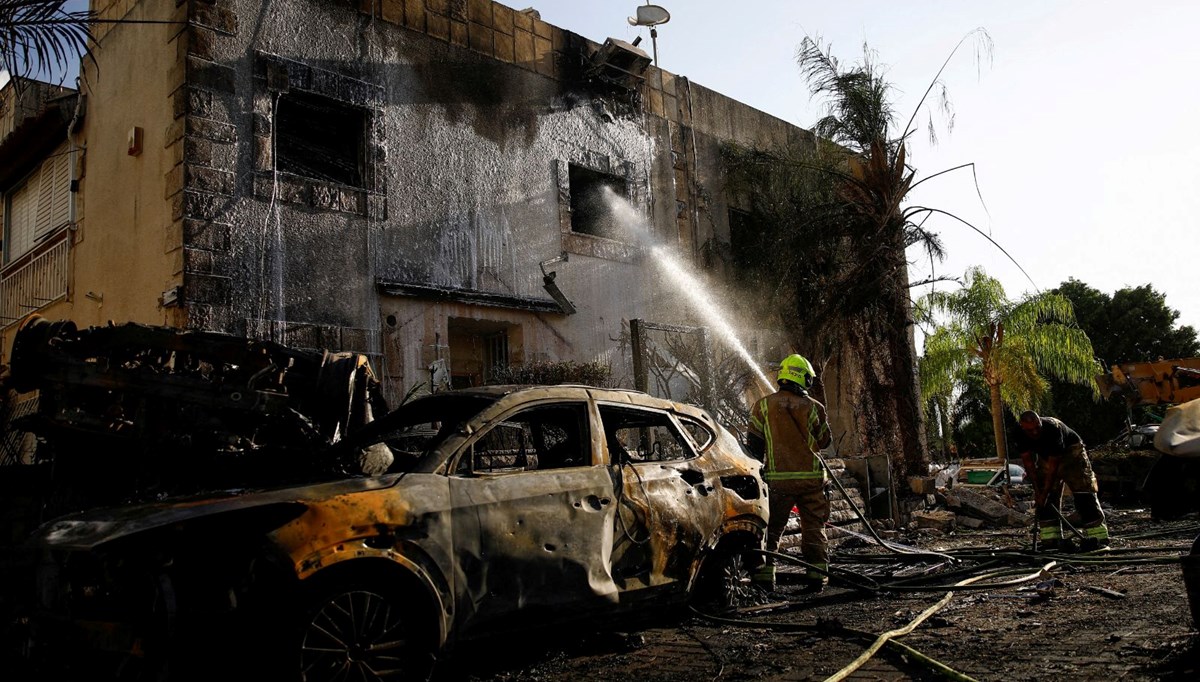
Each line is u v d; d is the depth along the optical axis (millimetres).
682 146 15406
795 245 15016
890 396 14969
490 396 4914
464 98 12141
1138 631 4504
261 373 5227
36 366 4961
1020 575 6723
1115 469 14734
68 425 4992
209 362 5273
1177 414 4145
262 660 3553
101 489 5359
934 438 25219
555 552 4457
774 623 5227
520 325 12102
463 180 11867
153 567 3566
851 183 14945
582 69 13906
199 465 5102
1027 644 4410
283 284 9812
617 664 4570
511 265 12180
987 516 12203
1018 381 23562
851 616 5609
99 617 3756
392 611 3869
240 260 9484
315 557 3598
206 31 9641
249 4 10078
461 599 4062
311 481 4414
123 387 5020
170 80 9641
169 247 9281
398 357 10680
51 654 3895
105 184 10766
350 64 10953
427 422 5250
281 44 10305
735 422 13047
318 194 10305
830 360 16281
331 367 5633
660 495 5148
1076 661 3980
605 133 14039
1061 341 23344
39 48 6699
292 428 5309
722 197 15977
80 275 11141
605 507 4785
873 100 15031
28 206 12914
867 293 14438
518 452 5762
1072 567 7082
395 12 11578
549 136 13125
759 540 5957
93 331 5105
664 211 14766
